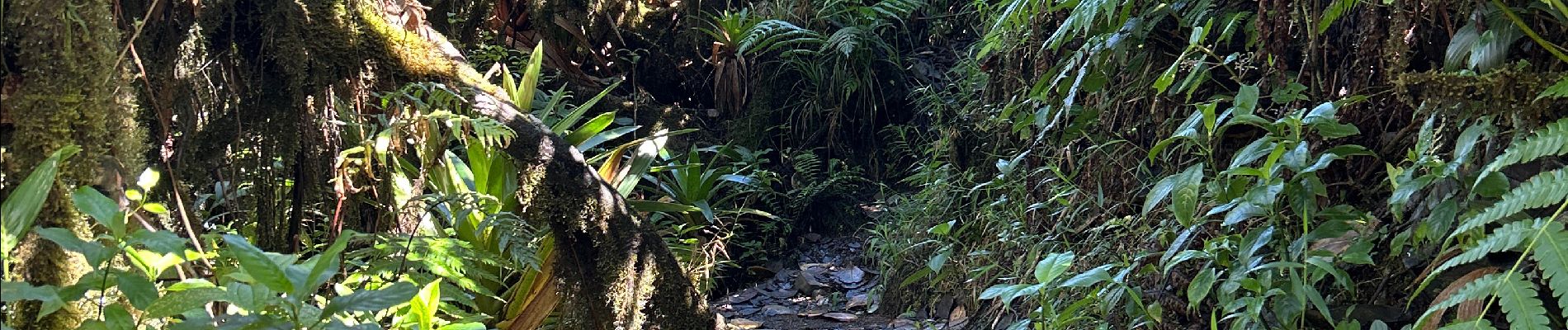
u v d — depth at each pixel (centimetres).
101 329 104
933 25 529
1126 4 212
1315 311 178
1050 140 280
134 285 103
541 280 231
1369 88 182
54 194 116
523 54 483
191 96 175
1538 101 142
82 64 121
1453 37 157
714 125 523
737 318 375
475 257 190
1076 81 224
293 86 177
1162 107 232
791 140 513
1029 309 266
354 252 186
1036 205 270
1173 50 231
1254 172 158
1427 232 149
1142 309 189
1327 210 168
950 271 313
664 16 533
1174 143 229
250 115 184
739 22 503
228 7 174
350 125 181
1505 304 112
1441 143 168
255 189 191
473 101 187
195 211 188
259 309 108
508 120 189
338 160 184
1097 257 245
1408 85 163
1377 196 185
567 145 193
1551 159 149
